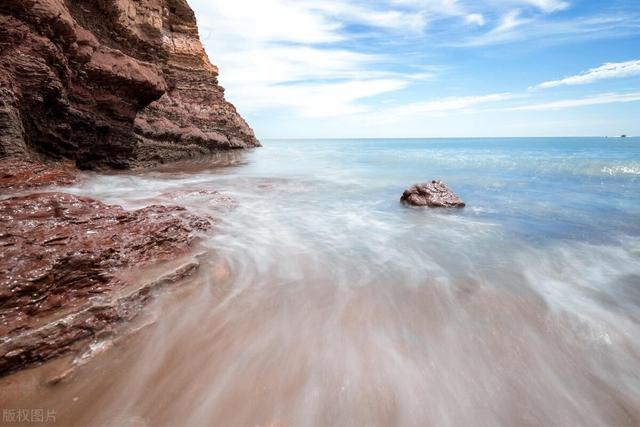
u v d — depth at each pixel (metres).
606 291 4.79
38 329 3.10
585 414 2.80
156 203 7.84
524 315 4.12
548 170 18.48
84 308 3.45
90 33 12.20
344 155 34.31
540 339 3.68
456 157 29.75
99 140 12.73
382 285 4.84
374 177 16.48
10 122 7.81
